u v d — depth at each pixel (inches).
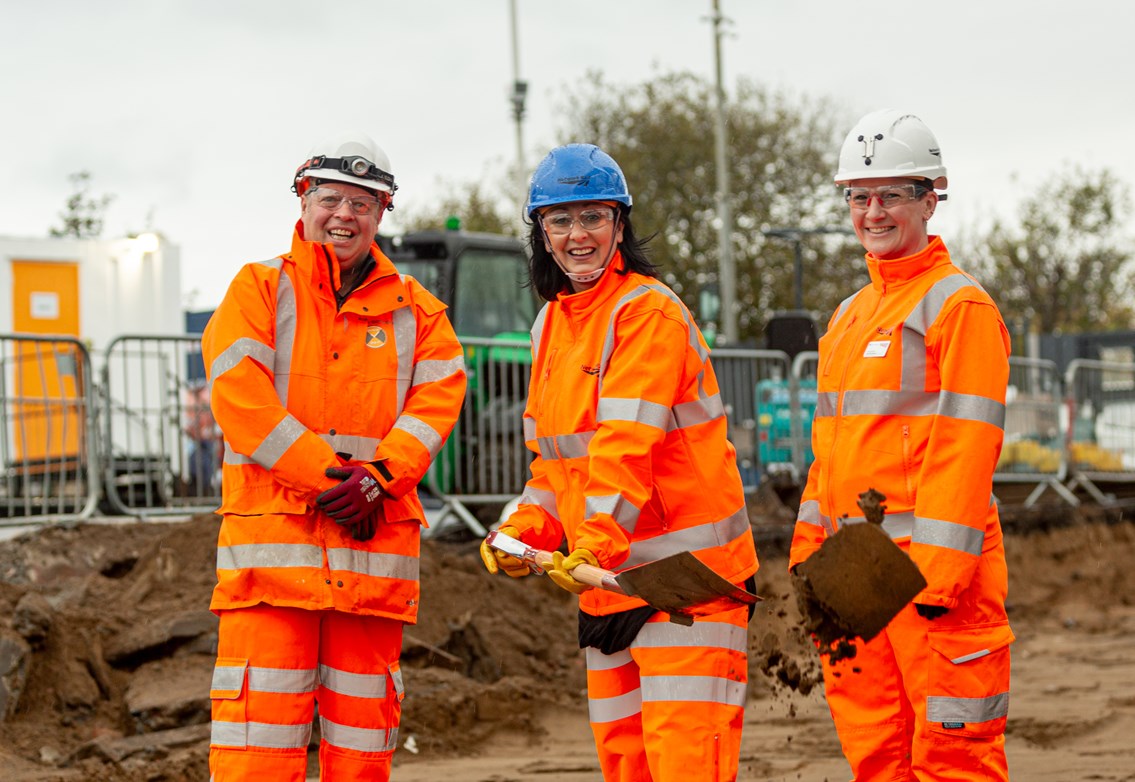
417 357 192.2
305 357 185.0
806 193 1408.7
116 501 402.3
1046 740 291.4
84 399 400.2
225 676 178.5
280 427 177.6
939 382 171.9
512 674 333.4
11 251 619.2
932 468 167.8
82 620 308.7
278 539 178.7
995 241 1585.9
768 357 547.5
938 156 179.0
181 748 270.2
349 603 179.3
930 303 173.0
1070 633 466.6
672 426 171.5
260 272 185.3
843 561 151.2
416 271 548.4
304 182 189.8
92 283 636.7
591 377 170.9
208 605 318.3
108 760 267.1
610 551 161.3
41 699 288.8
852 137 180.5
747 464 537.6
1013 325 1480.1
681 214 1409.9
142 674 299.0
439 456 438.0
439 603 346.6
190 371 478.3
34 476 419.8
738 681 169.8
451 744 291.6
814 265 1397.6
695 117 1417.3
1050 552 572.1
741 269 1386.6
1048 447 634.2
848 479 176.4
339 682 183.2
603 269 172.9
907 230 178.7
